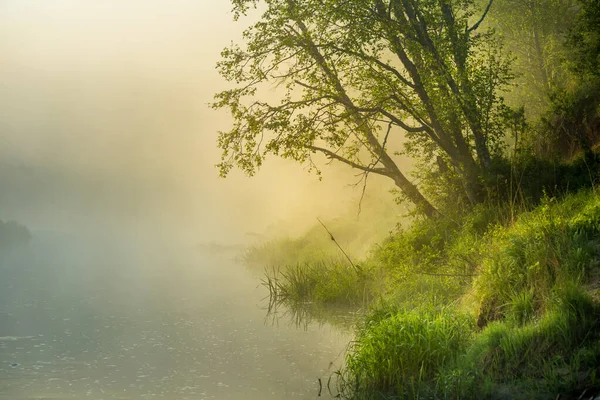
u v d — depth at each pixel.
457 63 18.19
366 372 10.38
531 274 10.51
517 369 8.62
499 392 8.29
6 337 15.65
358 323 15.30
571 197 13.48
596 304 8.78
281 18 18.14
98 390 11.25
